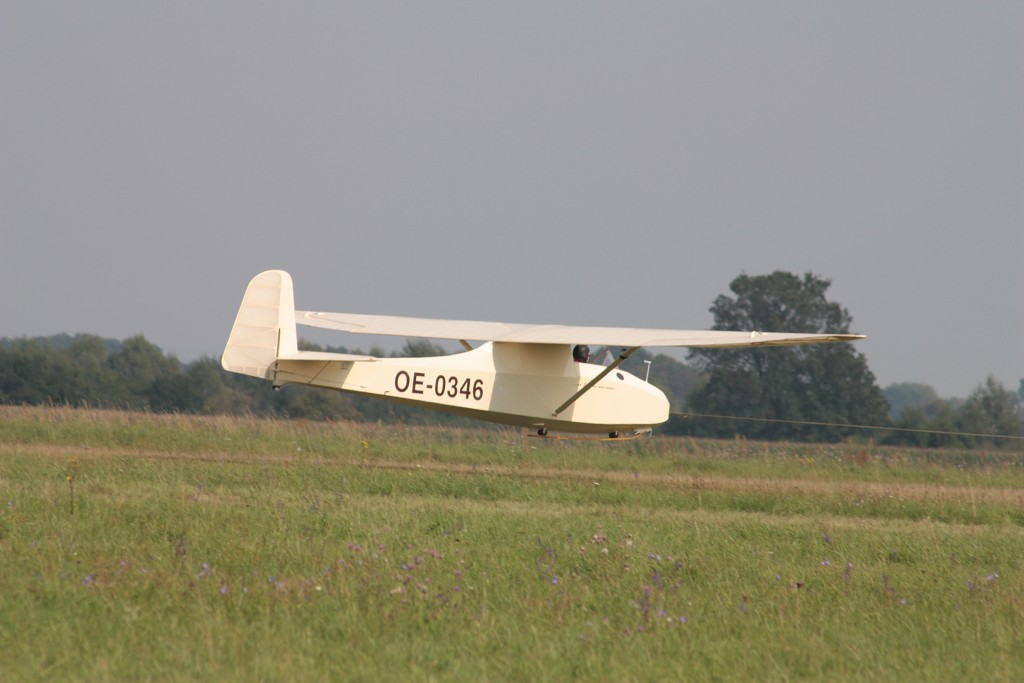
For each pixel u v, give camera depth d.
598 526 46.72
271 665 24.59
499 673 25.77
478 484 60.25
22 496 44.91
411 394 70.62
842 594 35.00
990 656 29.28
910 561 43.25
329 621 28.64
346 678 24.53
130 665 24.45
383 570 34.22
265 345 68.69
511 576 35.38
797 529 50.06
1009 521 59.75
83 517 41.25
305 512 45.06
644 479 72.00
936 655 29.05
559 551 39.97
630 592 34.09
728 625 30.58
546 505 56.19
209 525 40.06
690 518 53.31
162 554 35.03
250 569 33.53
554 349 73.69
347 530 41.88
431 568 35.19
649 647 28.09
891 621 32.25
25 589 29.45
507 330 74.06
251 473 59.19
